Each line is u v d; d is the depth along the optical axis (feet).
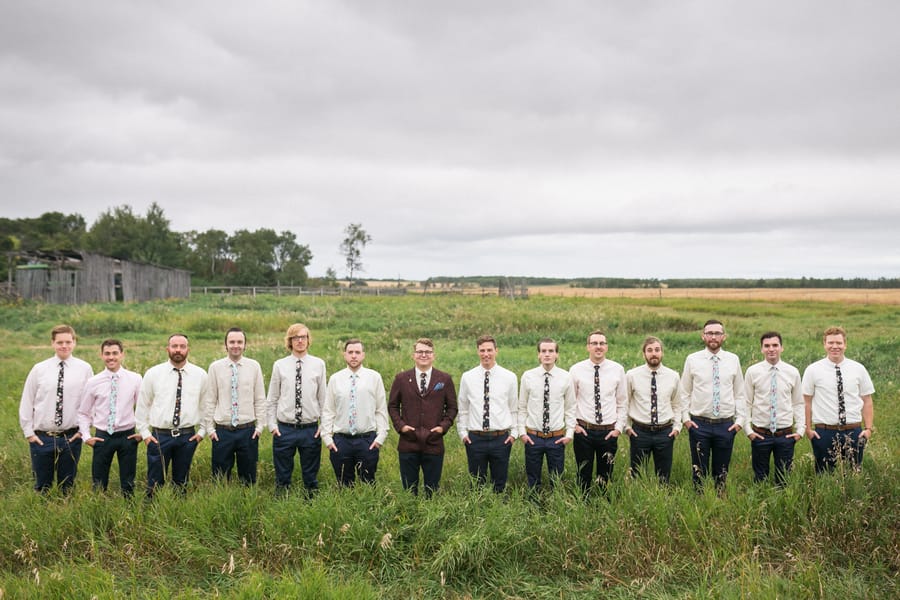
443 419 21.07
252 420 22.04
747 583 15.43
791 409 21.90
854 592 15.25
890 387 38.42
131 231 273.54
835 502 18.60
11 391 37.68
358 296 163.12
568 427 21.38
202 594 15.62
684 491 19.48
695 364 22.29
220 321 77.92
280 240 351.46
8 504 19.66
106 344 21.08
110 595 14.49
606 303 135.23
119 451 21.31
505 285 180.24
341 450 21.31
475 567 16.80
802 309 123.13
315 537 17.35
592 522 18.20
